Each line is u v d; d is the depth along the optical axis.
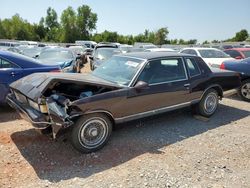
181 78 5.34
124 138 4.77
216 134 5.05
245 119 6.00
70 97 4.54
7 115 5.88
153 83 4.87
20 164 3.81
